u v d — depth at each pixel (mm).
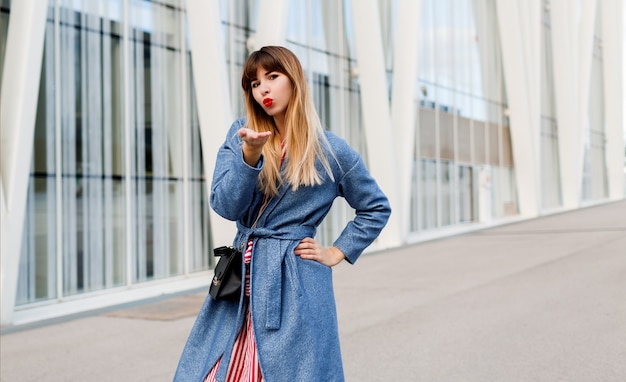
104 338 6836
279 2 11672
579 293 7820
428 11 18656
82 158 9297
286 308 2451
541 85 27047
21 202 7809
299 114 2453
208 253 11352
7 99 7941
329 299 2543
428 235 17594
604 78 35969
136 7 10141
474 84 21688
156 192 10406
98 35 9555
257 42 11867
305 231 2545
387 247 15328
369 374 4941
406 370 5004
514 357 5219
